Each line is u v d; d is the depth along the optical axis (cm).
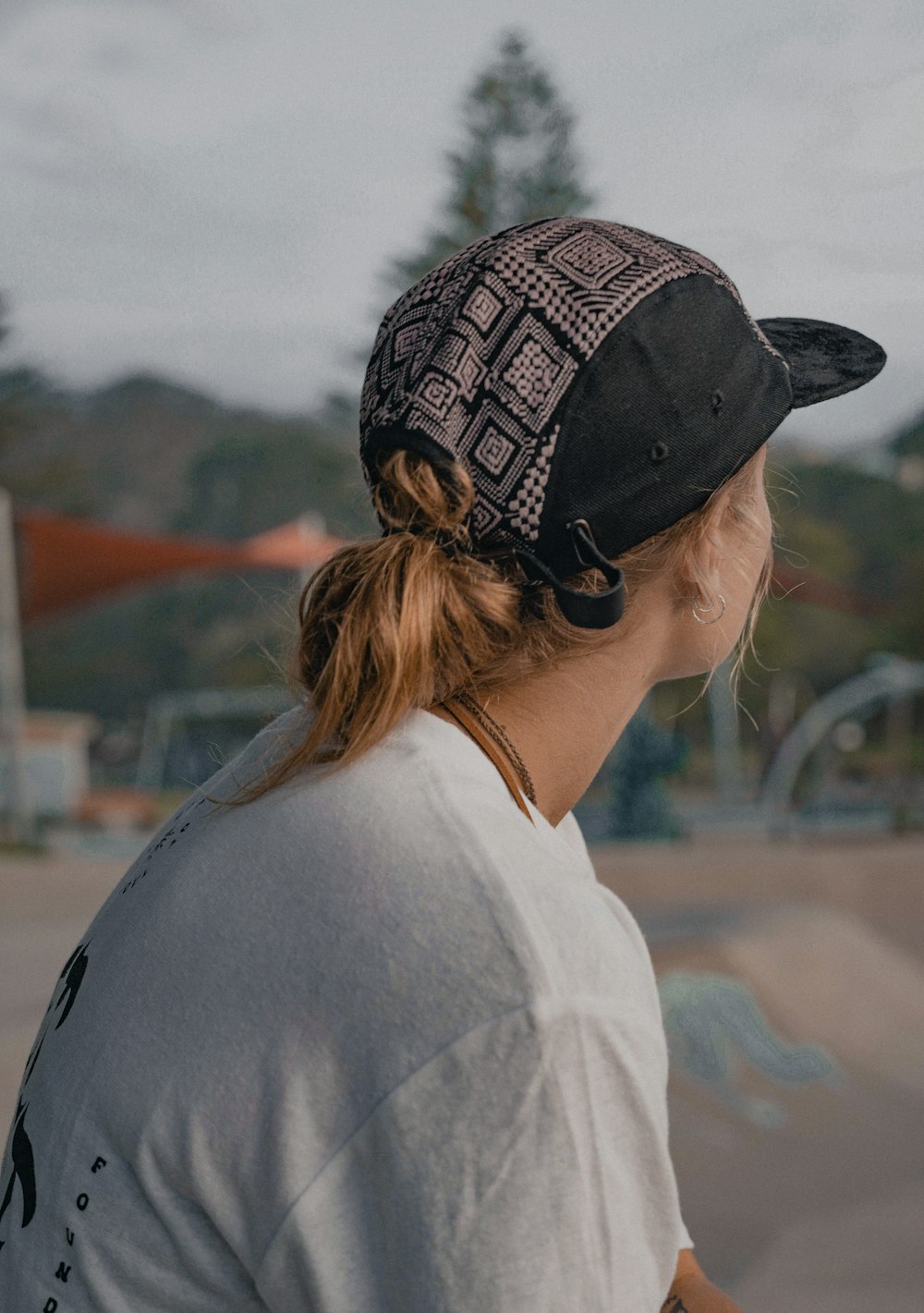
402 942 62
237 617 5012
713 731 2134
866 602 2056
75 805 1659
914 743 2847
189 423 6762
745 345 75
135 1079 67
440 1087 60
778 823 1672
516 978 60
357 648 71
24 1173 72
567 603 72
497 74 1420
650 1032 64
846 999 724
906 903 1074
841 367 87
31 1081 75
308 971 64
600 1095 61
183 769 2081
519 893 63
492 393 71
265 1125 63
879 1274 385
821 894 1098
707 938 749
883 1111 579
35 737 1655
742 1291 376
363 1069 61
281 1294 64
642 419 71
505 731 77
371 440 74
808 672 3862
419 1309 59
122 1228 67
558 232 75
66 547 1677
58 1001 77
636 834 1345
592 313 71
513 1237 58
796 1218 438
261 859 69
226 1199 64
